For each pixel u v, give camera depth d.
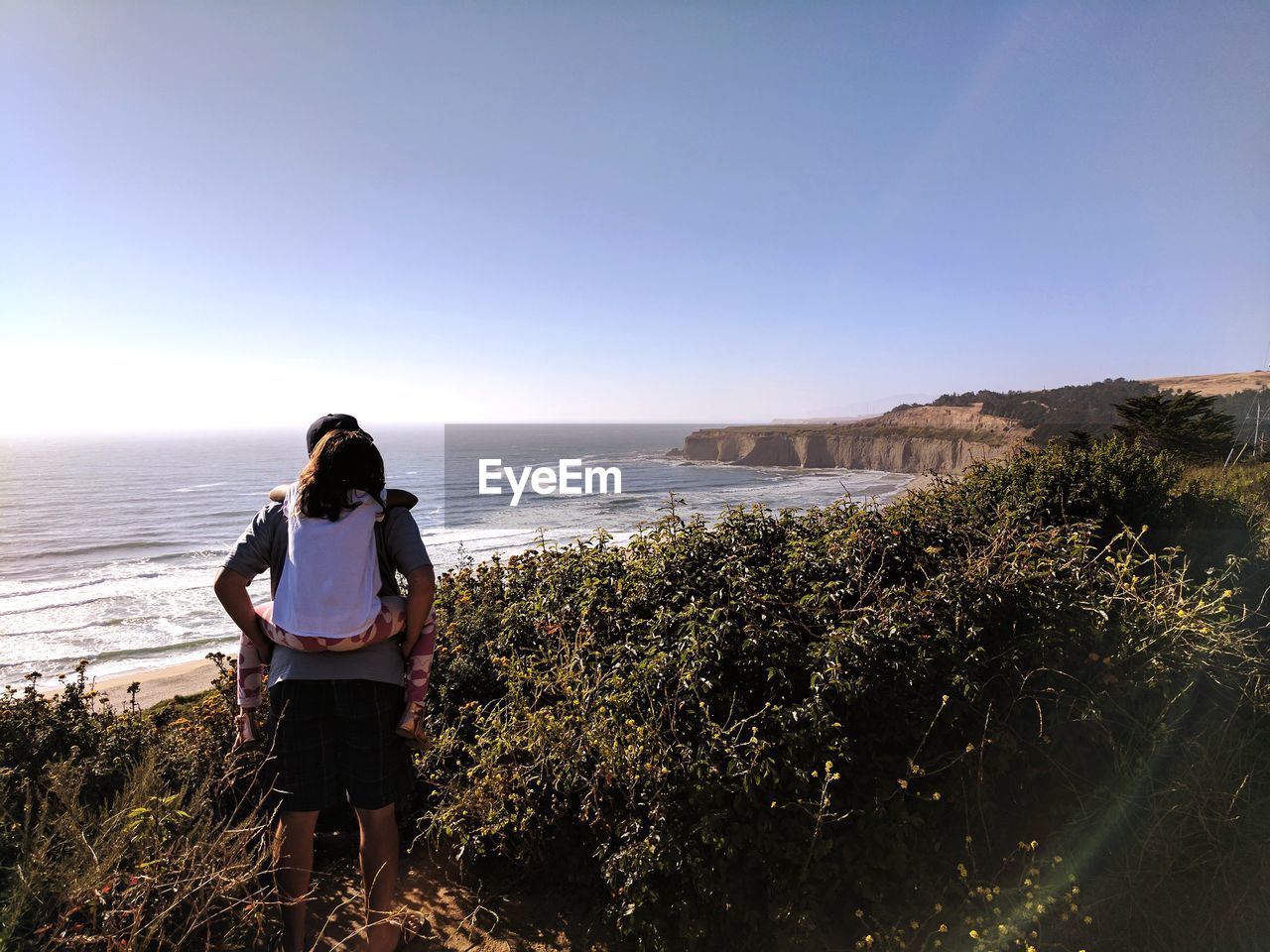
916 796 2.33
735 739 2.38
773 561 3.10
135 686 3.66
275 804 2.82
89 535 64.25
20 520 76.94
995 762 2.39
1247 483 7.60
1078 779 2.44
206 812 2.60
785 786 2.33
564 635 3.16
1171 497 5.39
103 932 1.93
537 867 2.73
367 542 2.27
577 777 2.55
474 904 2.66
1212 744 2.42
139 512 83.88
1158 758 2.37
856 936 2.20
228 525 71.19
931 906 2.20
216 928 2.28
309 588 2.17
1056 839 2.29
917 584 2.91
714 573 2.99
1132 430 21.53
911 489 5.58
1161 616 2.73
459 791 2.84
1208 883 2.14
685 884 2.28
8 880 2.03
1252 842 2.16
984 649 2.54
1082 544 3.16
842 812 2.31
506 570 4.12
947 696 2.31
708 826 2.19
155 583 39.50
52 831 2.27
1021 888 2.12
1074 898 2.13
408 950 2.42
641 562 3.18
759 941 2.23
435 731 3.16
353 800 2.24
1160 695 2.52
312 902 2.70
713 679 2.57
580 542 3.80
